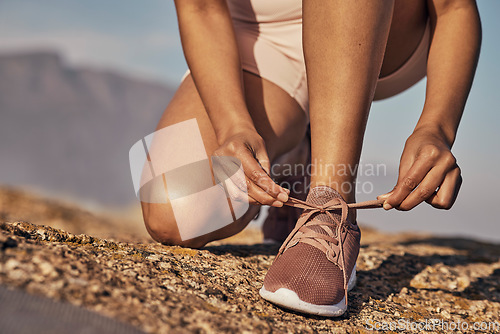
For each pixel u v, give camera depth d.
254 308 0.95
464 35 1.21
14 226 1.03
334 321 0.98
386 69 1.44
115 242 1.15
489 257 1.81
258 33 1.43
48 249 0.89
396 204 1.00
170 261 1.08
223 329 0.77
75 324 0.65
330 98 1.03
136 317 0.72
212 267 1.13
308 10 1.03
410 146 1.02
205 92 1.20
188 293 0.92
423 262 1.54
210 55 1.22
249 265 1.24
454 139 1.10
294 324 0.91
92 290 0.76
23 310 0.65
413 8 1.30
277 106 1.34
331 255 1.01
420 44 1.40
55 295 0.71
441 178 0.97
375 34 1.01
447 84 1.15
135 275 0.91
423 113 1.14
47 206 3.43
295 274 0.97
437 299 1.25
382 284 1.31
